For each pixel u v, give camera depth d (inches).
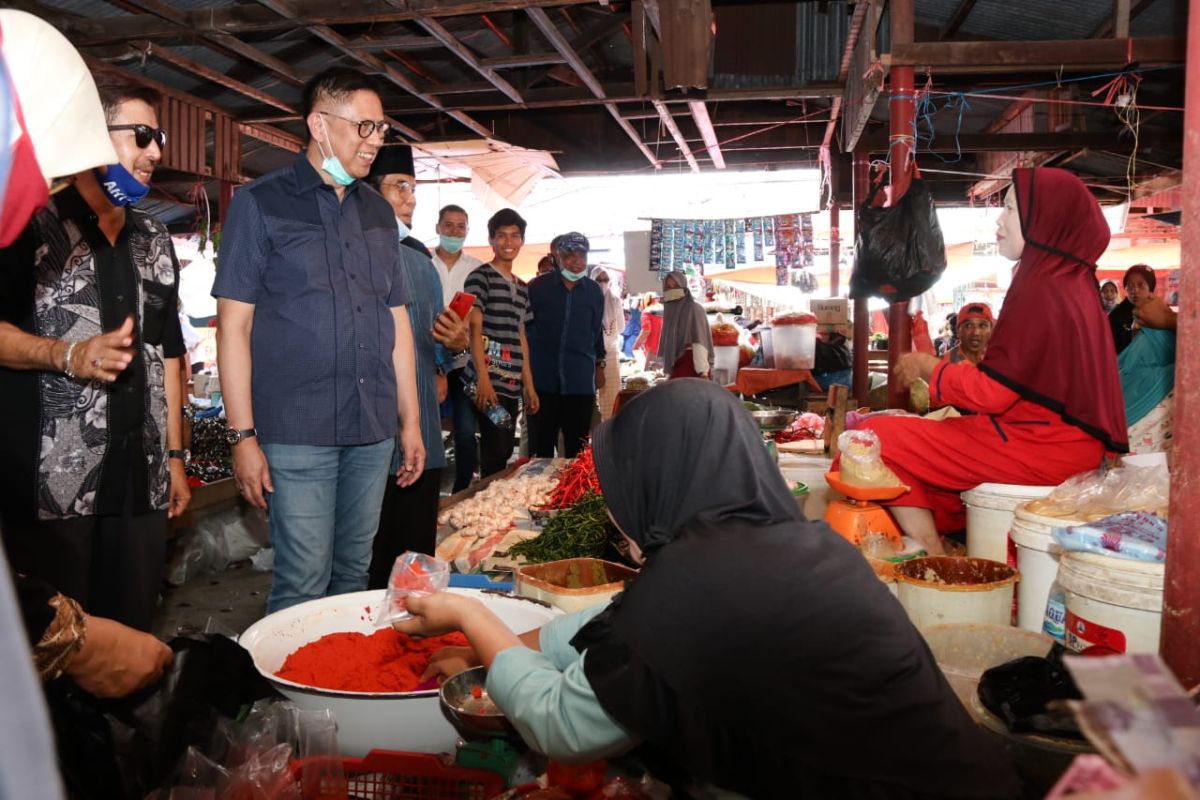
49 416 89.0
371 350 110.8
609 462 65.5
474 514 167.8
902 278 216.1
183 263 502.0
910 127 237.3
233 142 355.6
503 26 329.1
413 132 398.3
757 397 408.2
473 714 70.4
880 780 53.7
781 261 423.8
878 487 136.8
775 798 54.9
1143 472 110.5
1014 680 71.1
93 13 274.5
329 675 82.7
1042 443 137.0
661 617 54.3
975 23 309.7
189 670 69.1
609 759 69.8
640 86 316.2
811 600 53.7
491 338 234.4
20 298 86.8
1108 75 277.4
